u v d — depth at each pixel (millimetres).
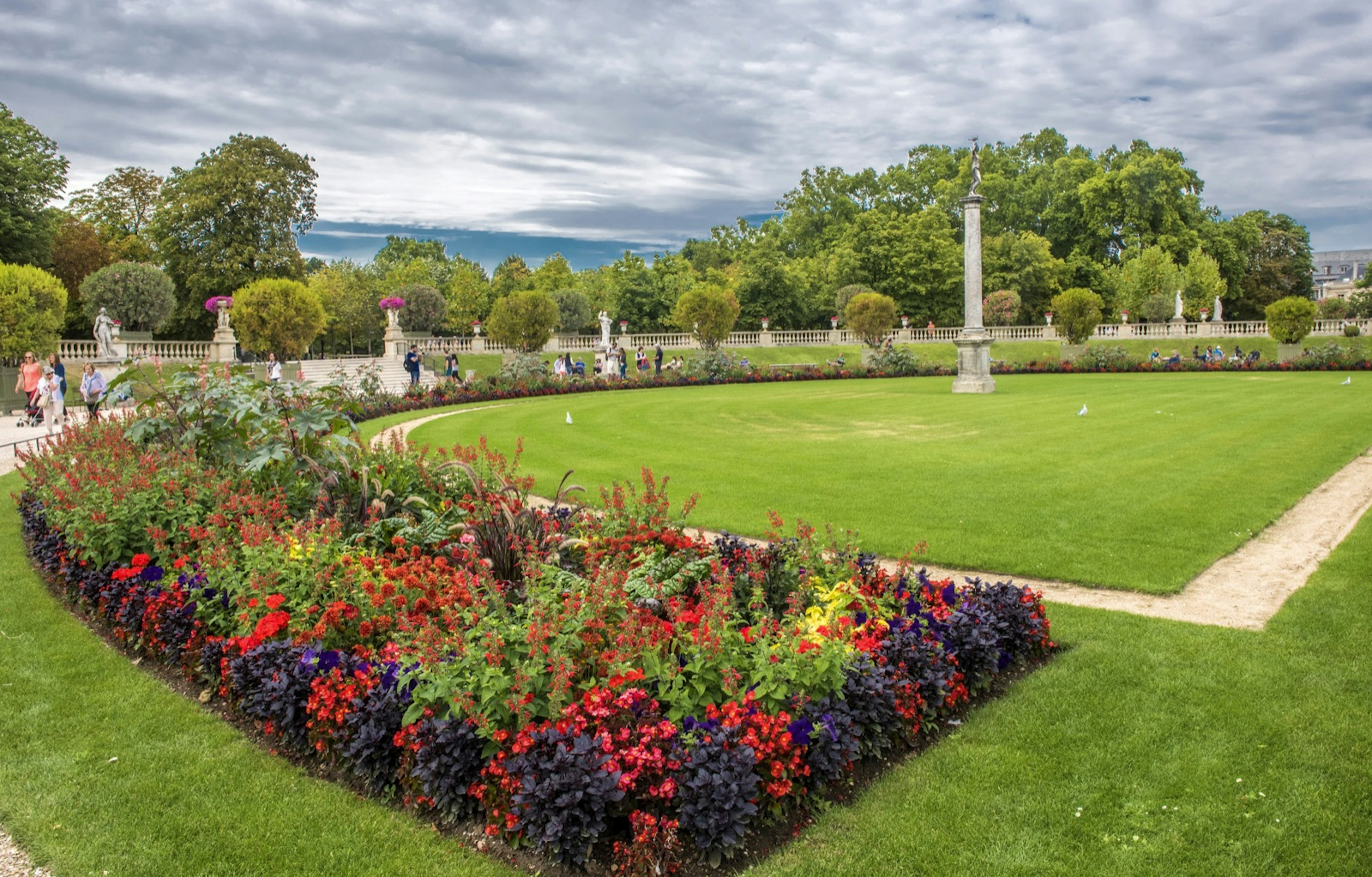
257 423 9648
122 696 5938
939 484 13594
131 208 60750
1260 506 11695
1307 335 57812
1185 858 4086
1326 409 24375
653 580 6434
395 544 7441
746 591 6332
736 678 4766
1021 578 8820
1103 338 63656
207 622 6211
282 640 5758
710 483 14133
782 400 31859
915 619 5902
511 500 7645
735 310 54062
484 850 4297
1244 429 19859
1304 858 4062
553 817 3998
